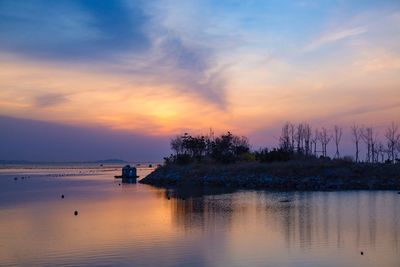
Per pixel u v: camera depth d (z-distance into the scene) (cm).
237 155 11300
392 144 12975
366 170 8119
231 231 3375
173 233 3309
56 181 11494
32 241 3058
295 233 3266
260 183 8225
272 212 4422
